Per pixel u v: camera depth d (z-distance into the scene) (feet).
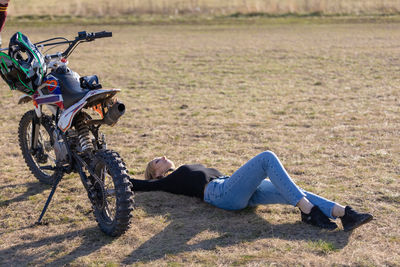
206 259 11.91
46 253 12.73
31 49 14.35
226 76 41.91
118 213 12.91
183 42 64.64
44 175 18.17
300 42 62.85
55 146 15.26
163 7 96.27
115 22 84.07
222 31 75.72
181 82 39.55
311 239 12.81
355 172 18.25
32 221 14.89
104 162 13.41
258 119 27.30
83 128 14.94
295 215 14.43
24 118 18.20
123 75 42.91
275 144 22.40
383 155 20.13
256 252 12.17
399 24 79.51
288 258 11.78
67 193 17.08
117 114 13.62
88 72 44.21
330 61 48.26
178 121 27.30
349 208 12.85
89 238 13.55
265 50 56.54
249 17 90.89
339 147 21.63
